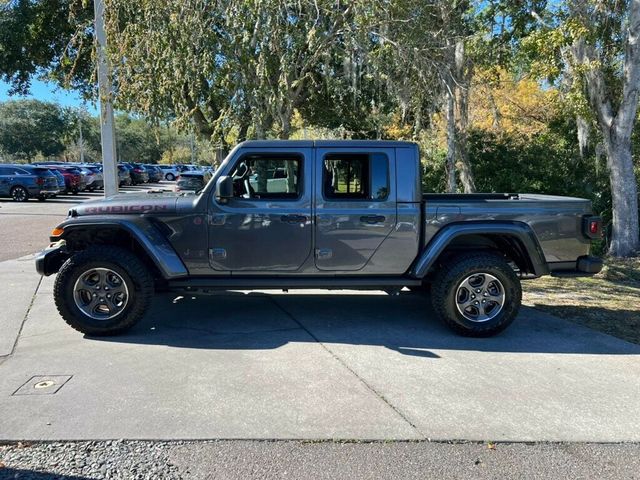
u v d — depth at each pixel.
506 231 5.43
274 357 4.86
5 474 3.00
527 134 16.45
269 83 8.13
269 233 5.44
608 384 4.35
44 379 4.30
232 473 3.05
